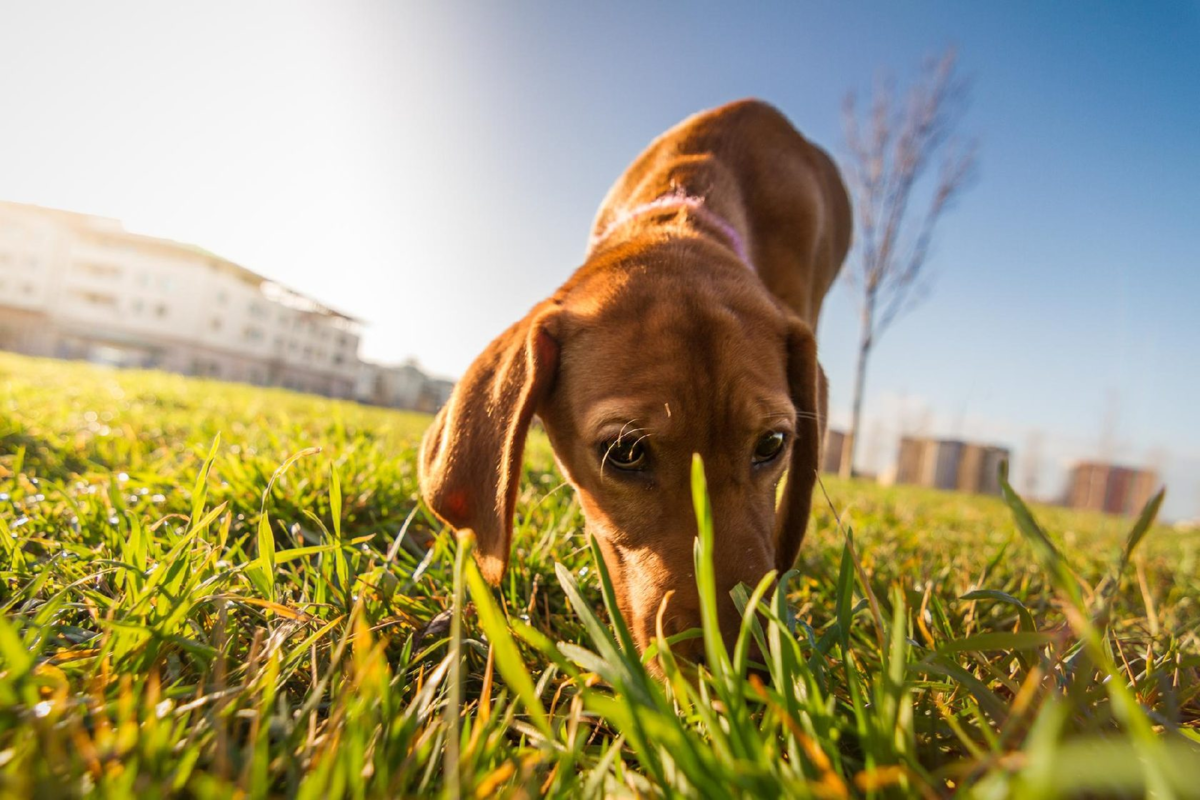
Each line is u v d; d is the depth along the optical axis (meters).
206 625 0.21
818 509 0.56
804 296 0.51
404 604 0.24
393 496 0.39
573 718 0.15
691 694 0.14
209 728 0.14
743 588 0.19
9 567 0.25
